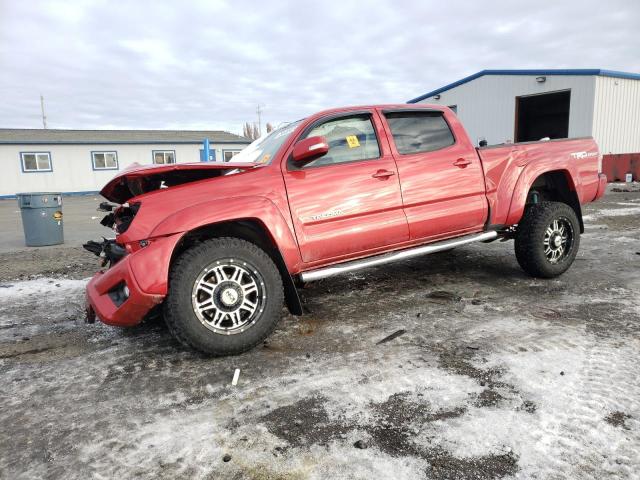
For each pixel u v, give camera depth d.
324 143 3.47
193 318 3.19
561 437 2.25
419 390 2.76
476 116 23.94
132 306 3.14
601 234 7.95
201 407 2.71
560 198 5.27
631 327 3.62
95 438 2.44
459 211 4.37
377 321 4.00
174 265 3.22
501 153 4.68
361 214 3.88
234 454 2.24
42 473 2.16
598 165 5.35
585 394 2.64
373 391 2.78
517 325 3.75
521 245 4.91
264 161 3.78
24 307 4.95
